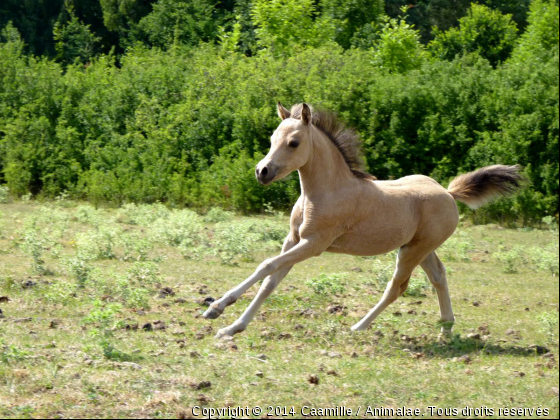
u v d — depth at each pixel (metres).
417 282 10.84
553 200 21.25
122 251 13.12
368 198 7.53
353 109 22.08
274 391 5.61
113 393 5.32
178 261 12.53
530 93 21.78
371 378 6.12
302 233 7.39
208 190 21.19
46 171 22.31
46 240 12.12
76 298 8.84
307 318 8.73
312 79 22.31
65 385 5.43
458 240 15.99
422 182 8.10
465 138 21.83
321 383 5.89
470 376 6.38
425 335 8.20
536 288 11.98
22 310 8.02
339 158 7.52
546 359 7.34
